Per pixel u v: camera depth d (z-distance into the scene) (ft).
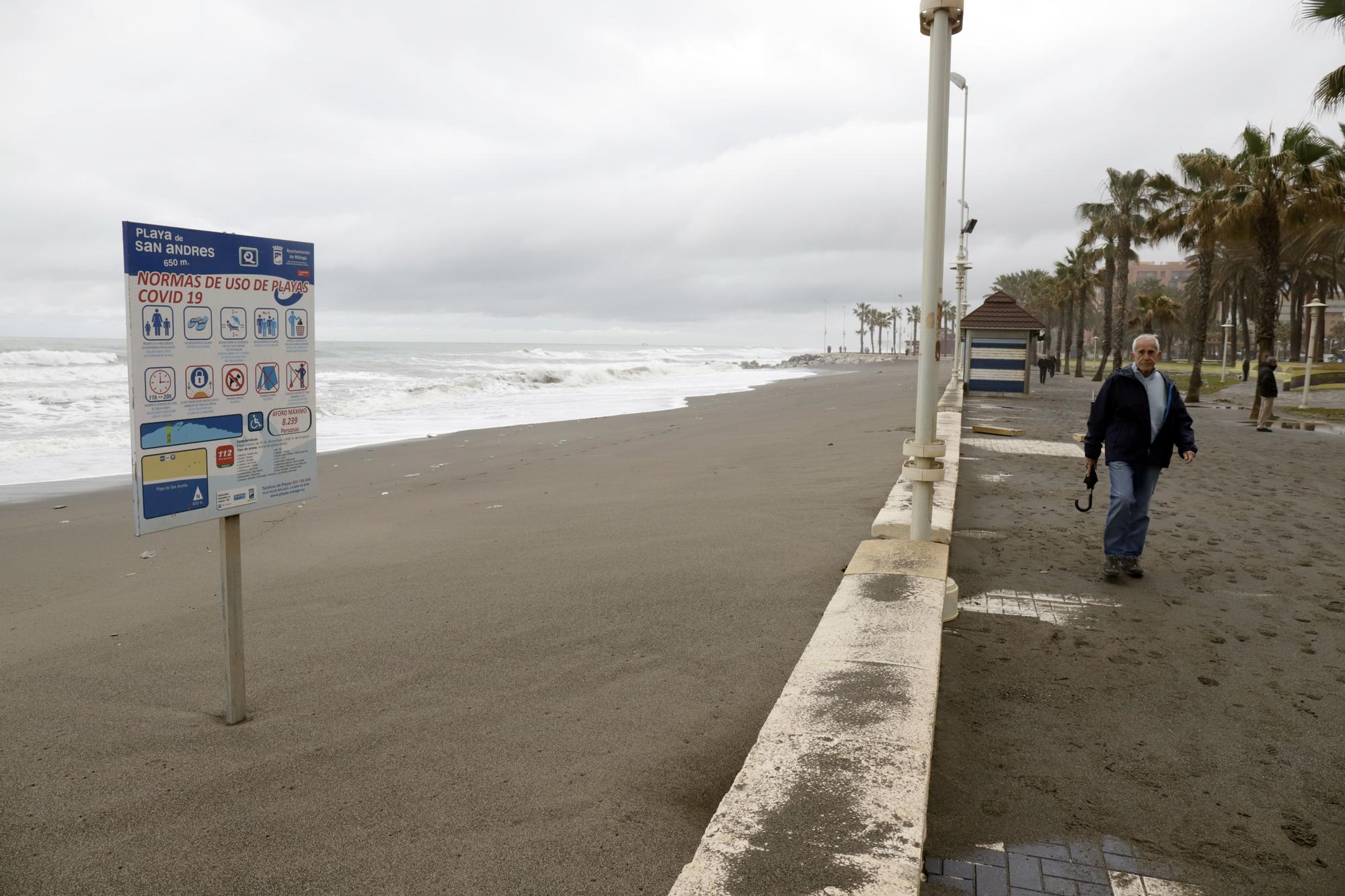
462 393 115.44
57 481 41.14
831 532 22.41
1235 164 87.35
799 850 6.45
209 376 10.96
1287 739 11.09
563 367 198.08
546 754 10.41
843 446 44.39
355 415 83.20
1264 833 8.91
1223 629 15.46
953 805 9.37
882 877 6.07
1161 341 301.84
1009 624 15.72
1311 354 83.87
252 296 11.50
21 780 10.04
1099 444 19.27
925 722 8.78
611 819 8.82
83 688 13.21
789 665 13.20
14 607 19.42
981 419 64.23
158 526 10.42
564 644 14.44
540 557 21.17
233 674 11.59
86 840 8.67
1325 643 14.70
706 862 6.32
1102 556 20.95
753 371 261.65
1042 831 8.87
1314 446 48.47
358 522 28.55
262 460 11.71
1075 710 11.93
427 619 16.21
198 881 7.91
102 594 20.30
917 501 16.87
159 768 10.27
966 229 105.60
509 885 7.69
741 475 35.29
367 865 8.07
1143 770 10.25
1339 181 79.56
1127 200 149.69
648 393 125.08
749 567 19.07
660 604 16.48
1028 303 334.03
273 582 20.07
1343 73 58.18
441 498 33.65
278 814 9.09
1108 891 7.84
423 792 9.50
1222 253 169.89
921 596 13.29
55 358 141.49
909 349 528.63
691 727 11.09
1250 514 26.55
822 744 8.27
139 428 10.15
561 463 44.32
